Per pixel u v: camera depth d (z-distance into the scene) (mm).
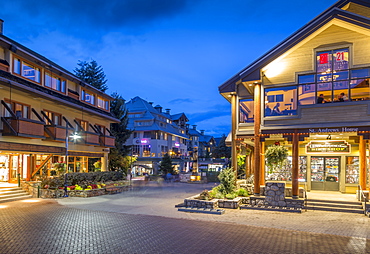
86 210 14391
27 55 18656
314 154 19297
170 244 8719
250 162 22906
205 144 89312
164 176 44344
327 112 14781
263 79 16219
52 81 21922
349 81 14531
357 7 15680
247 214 13594
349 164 18547
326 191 18922
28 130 17266
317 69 15141
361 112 14148
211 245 8656
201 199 15578
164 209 14836
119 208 15125
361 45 14359
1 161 22641
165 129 58875
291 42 15312
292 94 15617
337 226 11258
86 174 23219
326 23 14617
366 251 8227
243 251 8148
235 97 18594
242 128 18109
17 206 15094
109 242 8859
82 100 25891
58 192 18938
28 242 8672
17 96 17969
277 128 15578
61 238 9188
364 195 15336
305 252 8117
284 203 14992
